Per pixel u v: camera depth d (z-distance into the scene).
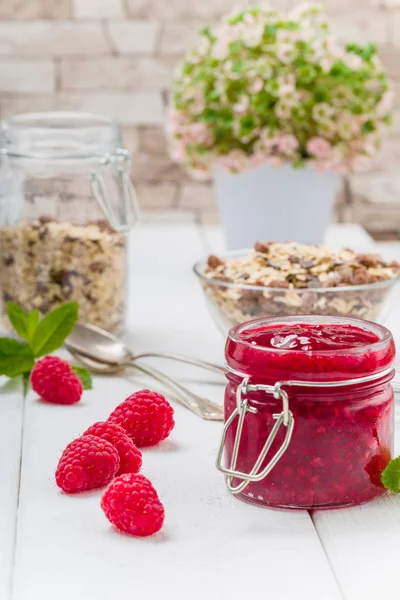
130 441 1.11
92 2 2.62
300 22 2.03
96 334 1.50
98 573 0.90
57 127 1.66
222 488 1.07
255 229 1.99
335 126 1.92
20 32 2.62
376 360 1.00
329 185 1.97
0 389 1.41
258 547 0.95
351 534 0.97
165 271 2.12
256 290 1.37
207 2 2.63
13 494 1.07
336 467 1.01
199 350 1.58
